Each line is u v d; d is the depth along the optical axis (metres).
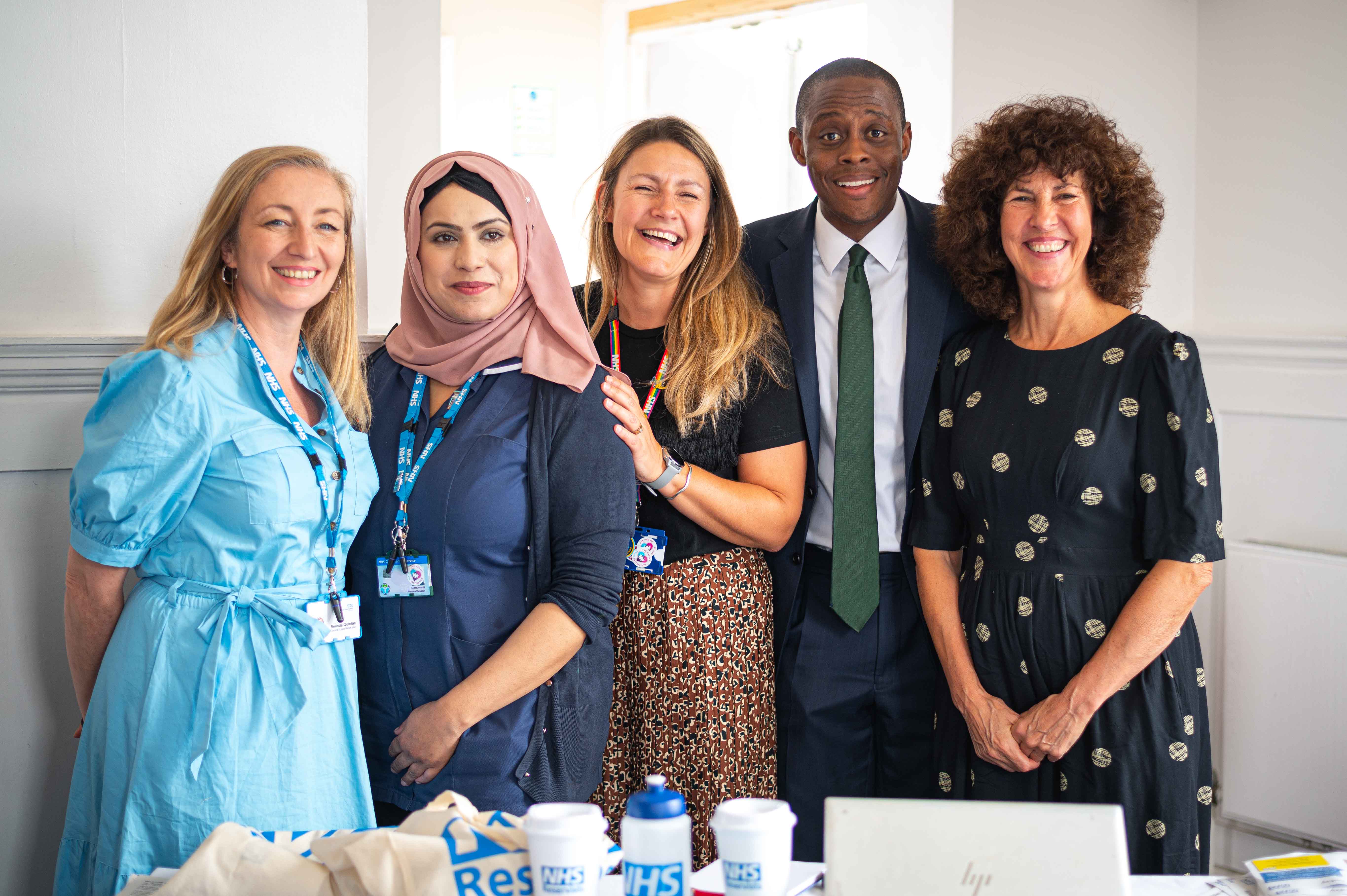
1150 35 2.87
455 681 1.68
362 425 1.78
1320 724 2.61
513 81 4.92
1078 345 1.86
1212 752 2.88
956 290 2.13
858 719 2.20
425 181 1.73
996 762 1.84
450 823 1.11
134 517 1.48
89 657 1.60
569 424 1.71
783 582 2.14
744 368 2.02
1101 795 1.77
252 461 1.53
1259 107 2.78
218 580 1.54
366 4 2.12
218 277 1.62
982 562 1.92
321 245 1.61
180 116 1.96
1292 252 2.74
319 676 1.59
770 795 2.03
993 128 1.94
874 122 2.10
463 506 1.67
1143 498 1.77
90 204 1.89
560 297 1.78
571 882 0.97
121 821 1.52
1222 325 2.91
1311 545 2.68
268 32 2.02
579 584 1.67
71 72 1.86
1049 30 2.98
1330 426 2.63
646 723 1.93
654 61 4.96
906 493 2.13
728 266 2.07
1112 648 1.73
